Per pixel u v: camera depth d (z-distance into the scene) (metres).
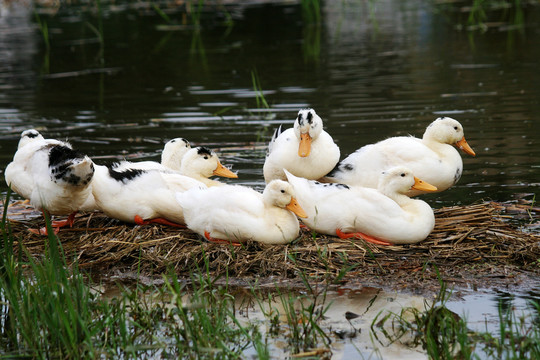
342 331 7.37
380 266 8.70
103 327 7.36
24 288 8.02
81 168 8.91
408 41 24.14
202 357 6.88
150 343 7.28
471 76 18.84
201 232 9.47
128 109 17.11
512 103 16.08
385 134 14.14
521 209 10.50
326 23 28.55
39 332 7.16
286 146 10.51
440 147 10.54
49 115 16.67
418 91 17.58
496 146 13.33
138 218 9.86
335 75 19.69
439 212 10.17
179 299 7.26
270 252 9.02
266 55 22.80
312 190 9.47
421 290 8.26
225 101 17.50
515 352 6.51
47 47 24.80
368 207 9.21
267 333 7.39
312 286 8.48
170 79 20.03
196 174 10.69
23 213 11.13
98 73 21.08
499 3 30.61
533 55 20.88
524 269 8.69
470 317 7.52
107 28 28.47
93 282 8.85
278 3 33.69
